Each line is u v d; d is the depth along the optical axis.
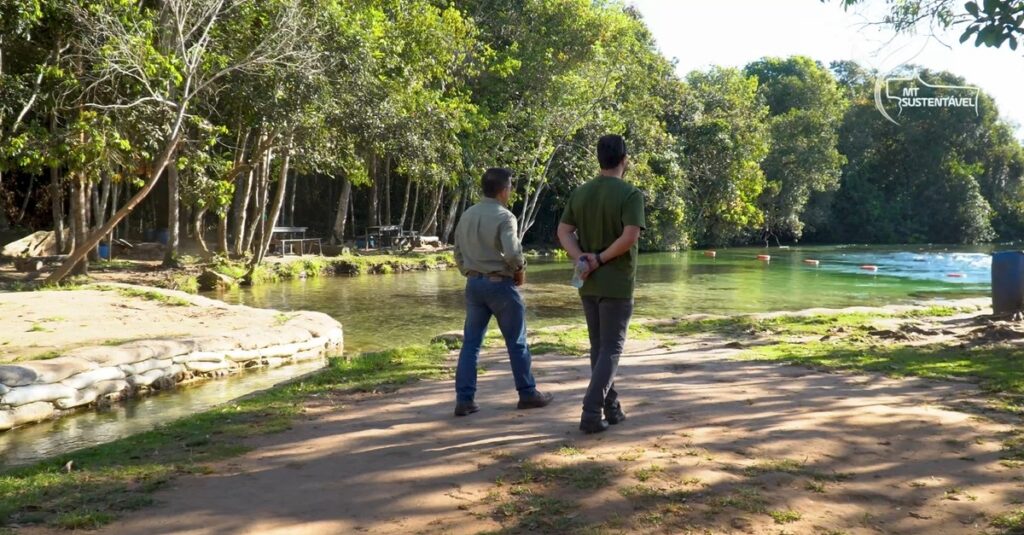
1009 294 10.76
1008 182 63.06
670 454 4.34
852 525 3.38
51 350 8.56
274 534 3.29
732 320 11.59
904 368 7.14
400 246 34.03
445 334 10.01
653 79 43.34
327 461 4.35
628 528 3.33
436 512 3.53
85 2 15.43
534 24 34.06
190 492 3.84
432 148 26.30
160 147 18.16
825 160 53.50
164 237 31.42
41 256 22.05
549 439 4.69
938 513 3.51
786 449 4.45
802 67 62.75
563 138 36.28
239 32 18.78
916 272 28.42
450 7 31.22
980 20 6.39
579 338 9.78
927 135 59.28
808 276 26.59
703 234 49.88
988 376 6.66
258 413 5.61
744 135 48.16
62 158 15.88
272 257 26.91
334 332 11.86
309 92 19.19
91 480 4.05
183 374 9.09
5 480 4.10
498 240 5.28
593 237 4.71
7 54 17.67
